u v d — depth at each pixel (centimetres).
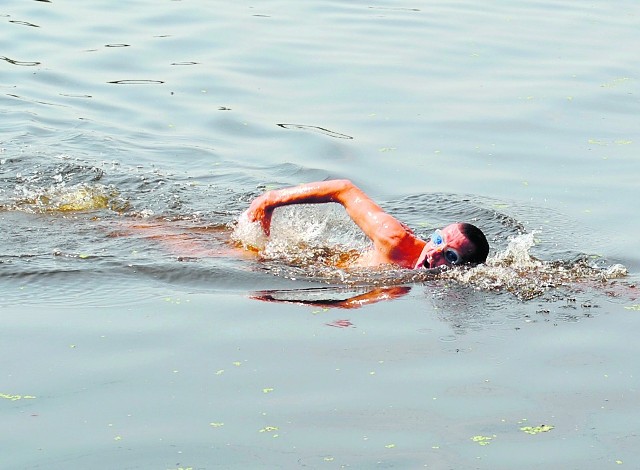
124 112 1312
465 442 599
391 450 588
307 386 658
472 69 1496
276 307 780
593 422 624
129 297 789
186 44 1577
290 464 572
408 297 806
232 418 618
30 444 588
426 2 1878
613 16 1786
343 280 840
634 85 1428
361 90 1406
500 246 930
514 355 709
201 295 798
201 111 1325
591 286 836
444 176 1131
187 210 1005
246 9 1783
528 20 1755
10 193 1022
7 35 1586
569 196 1066
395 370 682
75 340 714
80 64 1477
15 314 752
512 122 1293
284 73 1468
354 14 1778
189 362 687
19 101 1330
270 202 917
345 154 1191
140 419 616
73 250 880
